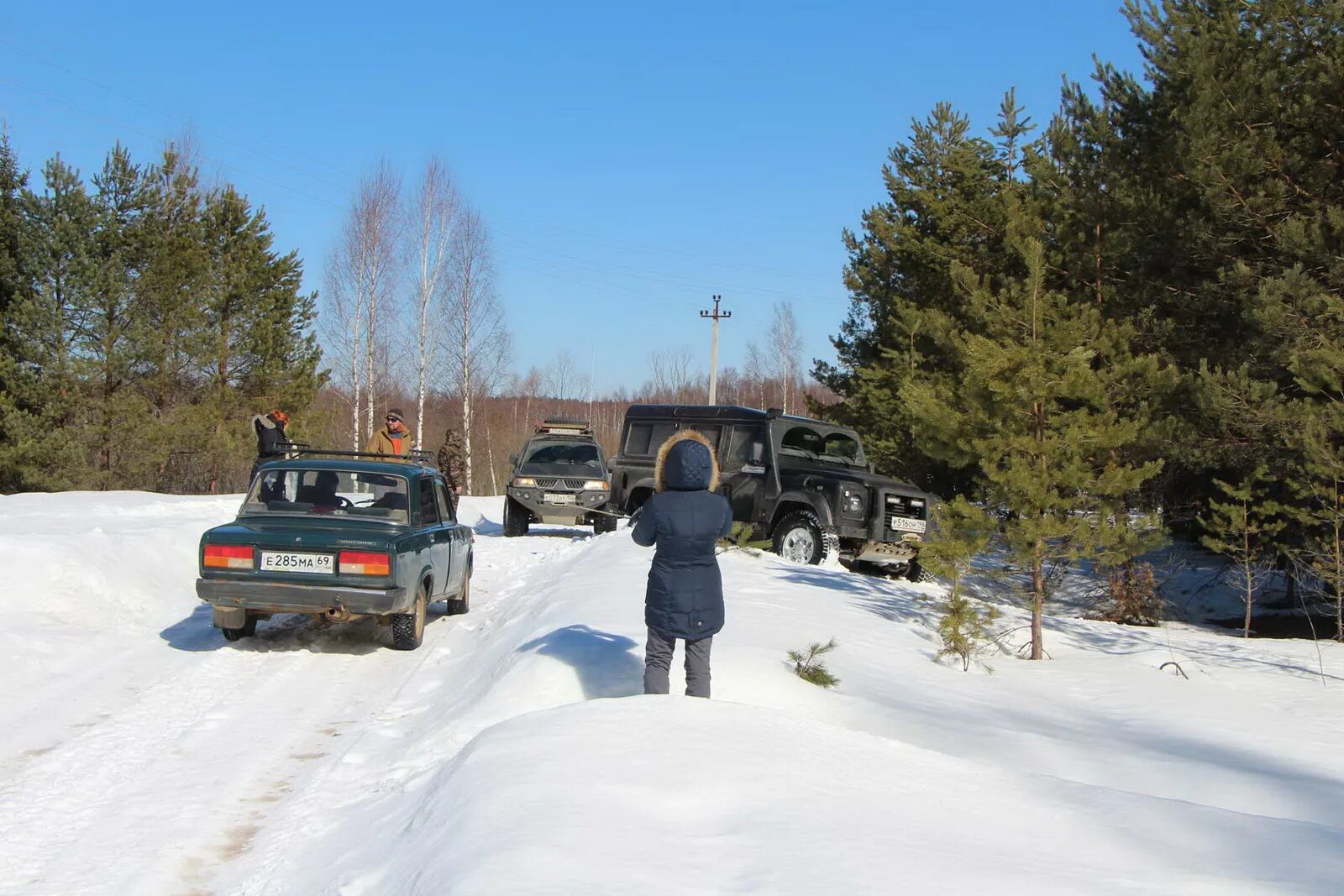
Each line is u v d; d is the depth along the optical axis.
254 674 8.14
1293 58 12.94
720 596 6.11
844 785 4.35
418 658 9.05
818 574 12.84
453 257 41.38
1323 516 12.26
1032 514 9.52
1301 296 11.66
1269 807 5.51
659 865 3.33
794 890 3.17
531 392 79.06
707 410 16.16
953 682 8.29
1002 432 9.52
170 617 10.16
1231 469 14.91
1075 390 9.53
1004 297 10.18
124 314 28.78
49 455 27.23
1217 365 12.43
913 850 3.63
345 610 8.62
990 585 11.07
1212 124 12.68
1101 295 14.73
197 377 31.53
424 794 4.75
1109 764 6.12
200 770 5.85
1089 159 15.46
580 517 19.97
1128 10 14.30
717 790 4.09
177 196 31.00
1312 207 12.55
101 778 5.64
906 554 14.23
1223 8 13.59
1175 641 11.61
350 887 3.87
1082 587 16.77
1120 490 9.36
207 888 4.35
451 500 11.34
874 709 6.91
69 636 8.75
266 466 9.94
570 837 3.51
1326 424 11.54
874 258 25.70
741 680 6.90
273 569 8.59
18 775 5.61
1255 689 8.84
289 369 33.50
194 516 15.72
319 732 6.70
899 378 23.11
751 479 15.03
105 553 10.92
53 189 28.19
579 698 6.55
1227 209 12.62
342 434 43.59
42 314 27.22
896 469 24.16
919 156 25.39
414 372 42.16
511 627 9.35
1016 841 3.91
